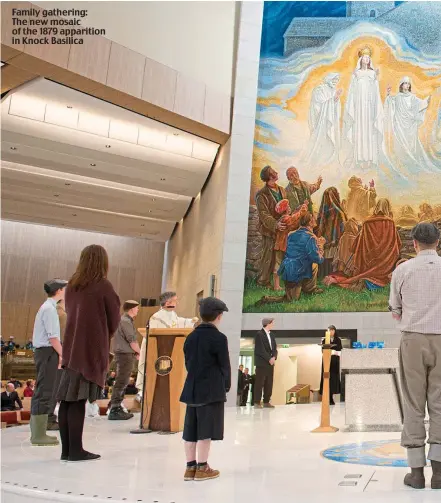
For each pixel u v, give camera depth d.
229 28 14.96
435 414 3.67
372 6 15.99
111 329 4.77
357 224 15.38
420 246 4.01
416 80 15.77
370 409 7.30
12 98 13.77
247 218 14.48
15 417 9.69
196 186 18.09
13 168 17.02
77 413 4.73
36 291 27.78
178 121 14.45
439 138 15.55
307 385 14.48
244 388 14.20
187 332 6.75
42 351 5.56
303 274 15.08
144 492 3.58
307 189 15.38
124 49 12.95
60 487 3.71
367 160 15.55
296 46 15.80
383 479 3.96
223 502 3.31
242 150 14.71
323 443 5.95
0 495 3.72
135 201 19.91
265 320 11.25
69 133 15.00
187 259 20.33
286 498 3.40
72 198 19.39
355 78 15.77
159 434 6.48
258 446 5.72
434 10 15.96
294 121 15.55
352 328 14.90
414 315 3.78
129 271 29.95
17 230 27.73
